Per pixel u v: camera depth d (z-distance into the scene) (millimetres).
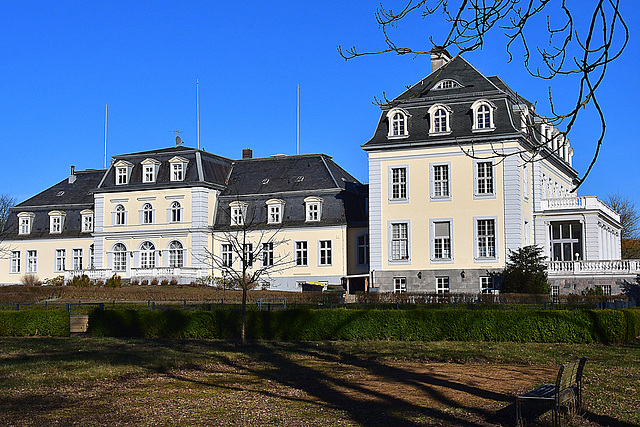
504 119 51594
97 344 30422
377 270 53781
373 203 54250
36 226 74375
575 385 15609
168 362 24031
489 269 50938
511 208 50750
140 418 15625
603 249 57656
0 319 36031
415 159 53375
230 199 65812
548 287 48406
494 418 15398
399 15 10906
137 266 66438
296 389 19328
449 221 52250
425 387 19469
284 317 31906
